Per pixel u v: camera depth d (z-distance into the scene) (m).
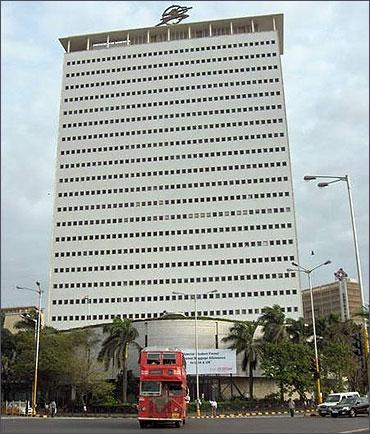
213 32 150.00
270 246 120.69
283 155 127.56
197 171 128.75
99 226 127.75
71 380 74.94
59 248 127.12
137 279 122.25
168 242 124.00
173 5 154.75
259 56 137.50
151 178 130.00
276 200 124.06
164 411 34.50
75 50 155.88
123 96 138.88
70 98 140.75
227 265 120.50
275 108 131.88
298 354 72.56
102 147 134.62
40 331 78.44
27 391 82.50
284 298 116.38
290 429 30.03
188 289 119.88
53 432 28.41
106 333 84.69
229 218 123.94
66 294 123.44
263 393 83.44
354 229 40.31
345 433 25.86
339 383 76.75
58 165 134.38
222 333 83.69
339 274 97.44
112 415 62.34
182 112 134.75
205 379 78.50
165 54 141.62
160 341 81.94
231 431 29.05
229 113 132.88
